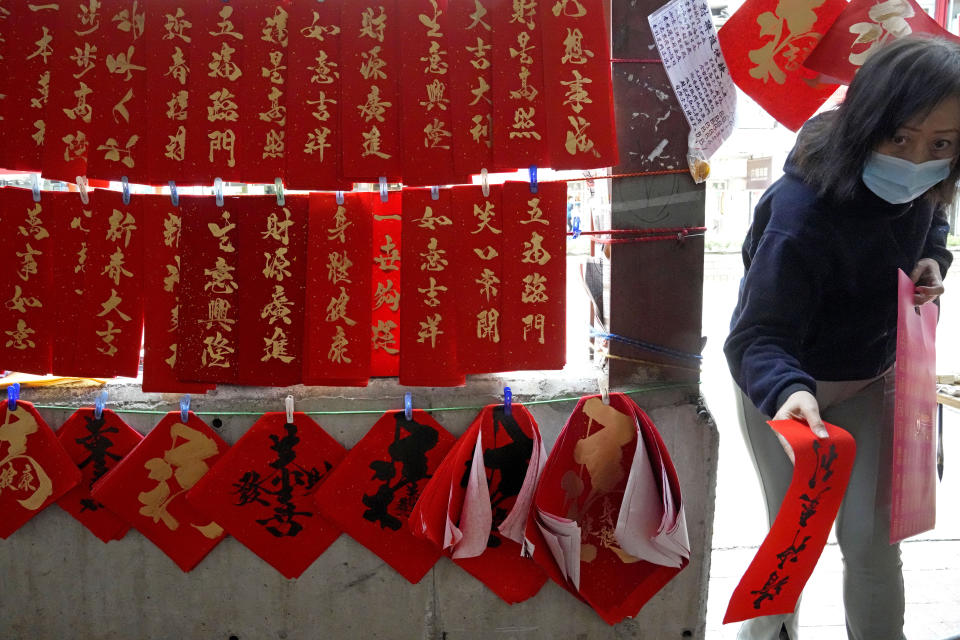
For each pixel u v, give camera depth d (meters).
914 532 1.32
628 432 1.51
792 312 1.27
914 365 1.28
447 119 1.45
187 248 1.47
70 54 1.45
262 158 1.45
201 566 1.60
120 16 1.44
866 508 1.46
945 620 1.97
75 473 1.54
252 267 1.48
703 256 1.53
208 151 1.45
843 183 1.22
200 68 1.44
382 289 1.56
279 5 1.44
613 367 1.55
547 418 1.57
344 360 1.49
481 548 1.51
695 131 1.47
